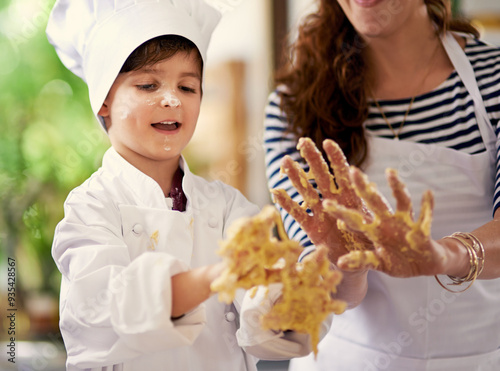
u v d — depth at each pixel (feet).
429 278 3.80
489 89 3.87
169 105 3.08
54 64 8.73
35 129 8.80
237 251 2.24
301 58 4.30
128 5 3.24
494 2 9.30
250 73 9.85
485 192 3.83
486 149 3.84
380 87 4.06
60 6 3.51
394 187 2.38
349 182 2.82
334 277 2.38
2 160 8.72
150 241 3.09
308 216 2.94
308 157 2.83
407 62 3.97
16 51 8.66
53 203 8.78
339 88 4.03
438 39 3.97
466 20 4.46
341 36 4.13
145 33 3.10
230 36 9.80
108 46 3.19
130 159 3.26
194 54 3.28
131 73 3.14
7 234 8.65
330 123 3.98
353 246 2.92
